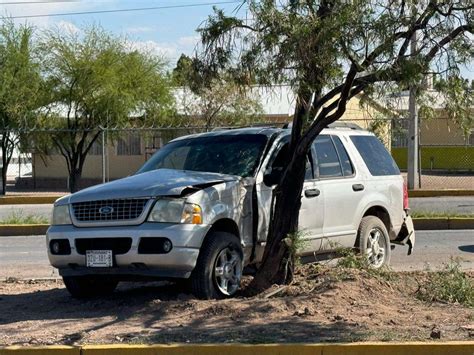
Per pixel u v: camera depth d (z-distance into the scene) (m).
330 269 12.77
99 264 11.35
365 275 12.12
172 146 13.14
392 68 10.91
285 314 10.84
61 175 45.59
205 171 12.38
